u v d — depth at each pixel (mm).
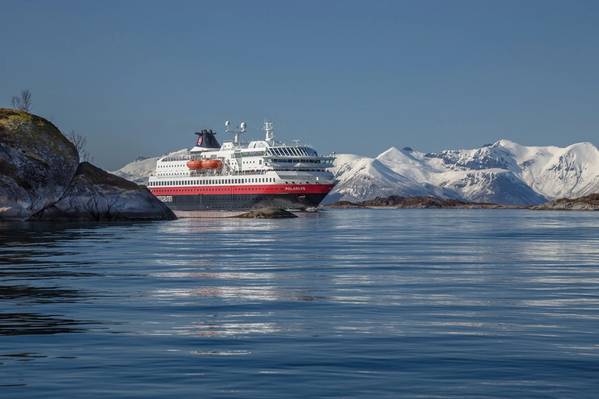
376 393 18344
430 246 82812
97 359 22031
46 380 19531
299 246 80812
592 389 18688
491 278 46750
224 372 20438
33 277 45750
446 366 21141
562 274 49625
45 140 139625
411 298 36594
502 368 20891
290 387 18891
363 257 65000
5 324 28141
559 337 25641
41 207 137750
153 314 30891
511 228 145125
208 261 59281
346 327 27750
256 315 30781
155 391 18516
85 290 39219
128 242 83875
